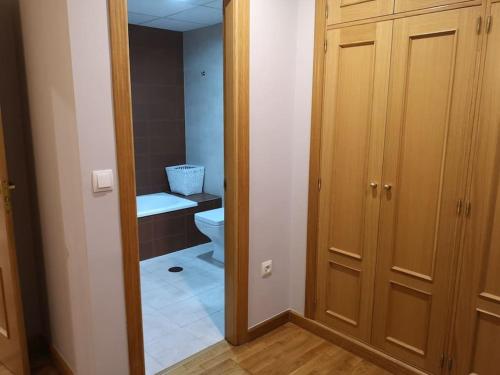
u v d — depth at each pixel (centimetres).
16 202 223
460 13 174
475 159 178
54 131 181
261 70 223
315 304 254
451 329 195
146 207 410
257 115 226
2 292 203
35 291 236
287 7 229
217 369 219
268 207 244
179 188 445
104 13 162
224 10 212
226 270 240
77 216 173
